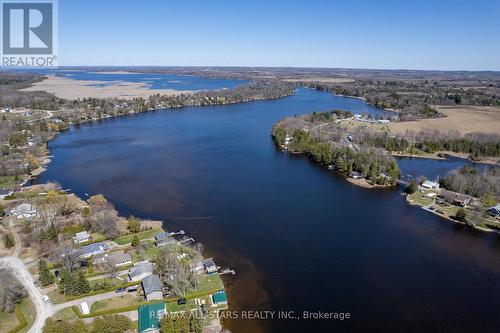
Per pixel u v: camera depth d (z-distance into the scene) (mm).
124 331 71000
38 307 78625
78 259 95000
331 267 98000
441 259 103750
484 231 120375
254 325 76062
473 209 132625
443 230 120875
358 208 136125
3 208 124375
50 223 110438
